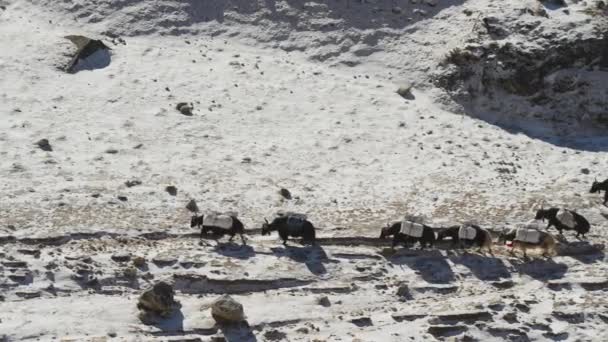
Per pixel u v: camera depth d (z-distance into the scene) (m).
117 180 91.12
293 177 96.81
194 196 88.56
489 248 77.25
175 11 139.12
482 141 111.62
